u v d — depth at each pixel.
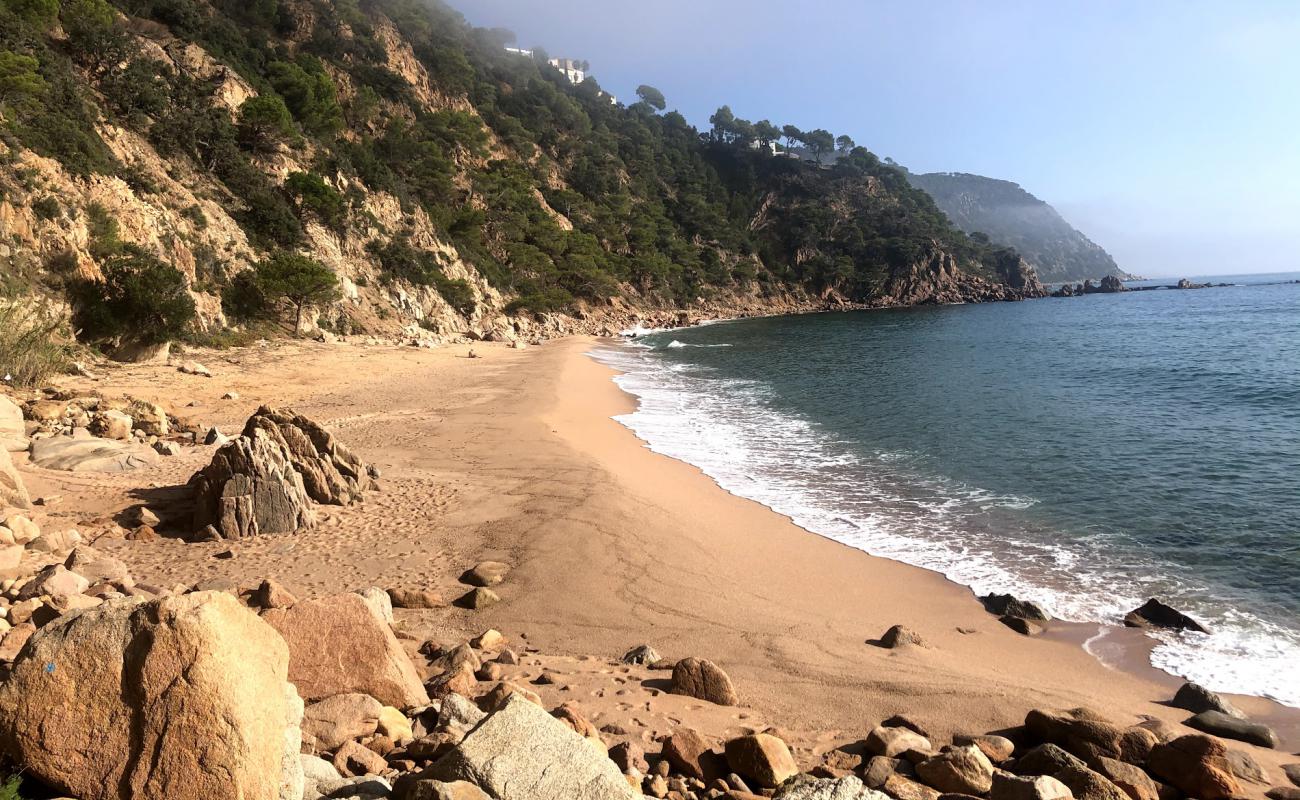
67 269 33.25
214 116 56.44
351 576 11.63
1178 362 42.09
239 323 46.16
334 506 15.26
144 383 29.97
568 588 11.38
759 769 5.75
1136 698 8.67
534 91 154.00
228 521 13.30
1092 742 6.66
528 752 4.39
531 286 97.19
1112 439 22.84
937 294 162.75
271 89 70.31
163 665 3.65
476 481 17.50
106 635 3.75
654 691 7.75
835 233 175.25
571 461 19.67
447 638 9.50
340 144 75.81
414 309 66.38
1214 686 9.03
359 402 29.64
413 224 77.31
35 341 26.00
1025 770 6.27
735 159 198.25
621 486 17.28
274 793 3.83
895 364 48.22
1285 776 6.61
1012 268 182.50
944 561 13.43
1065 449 21.83
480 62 148.00
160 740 3.56
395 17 121.88
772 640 9.76
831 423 27.56
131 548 12.50
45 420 19.28
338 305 56.31
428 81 118.12
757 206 186.62
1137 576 12.56
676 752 6.02
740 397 34.97
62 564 9.80
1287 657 9.70
